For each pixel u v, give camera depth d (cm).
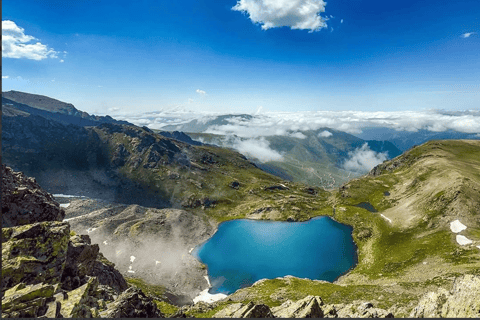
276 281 12488
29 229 4075
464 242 14325
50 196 7100
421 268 13250
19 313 2566
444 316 3175
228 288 16838
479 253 12575
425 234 16900
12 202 5722
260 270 18912
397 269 14362
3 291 3206
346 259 18788
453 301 3272
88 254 5178
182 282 17275
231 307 3753
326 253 19962
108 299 4353
